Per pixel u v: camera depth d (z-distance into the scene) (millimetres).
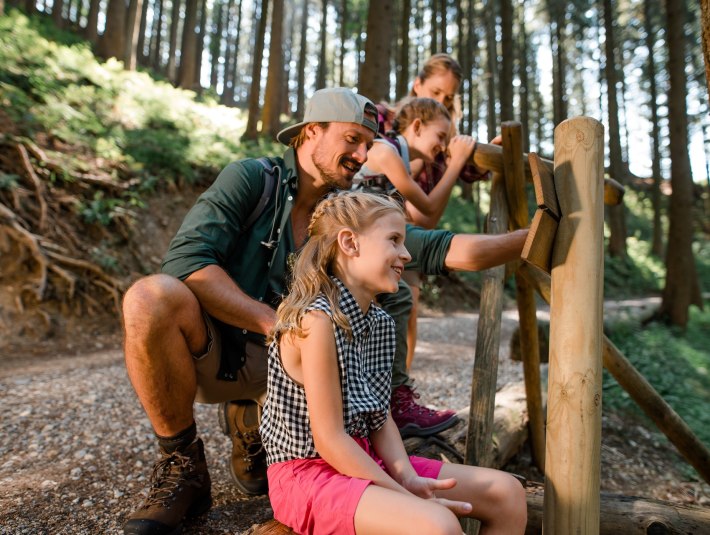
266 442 1446
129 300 1604
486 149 2463
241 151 11117
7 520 1919
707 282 20188
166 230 8086
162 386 1675
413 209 2605
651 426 4145
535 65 30703
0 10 10602
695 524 1708
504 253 1792
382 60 9062
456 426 2434
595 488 1339
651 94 21641
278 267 1915
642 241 22578
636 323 8141
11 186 6516
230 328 1861
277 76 15070
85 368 4766
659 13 21906
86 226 7035
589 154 1396
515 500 1350
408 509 1161
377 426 1479
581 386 1344
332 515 1233
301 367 1400
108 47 14086
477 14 22094
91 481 2297
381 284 1452
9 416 3123
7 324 5719
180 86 19766
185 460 1799
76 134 8000
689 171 10930
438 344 7066
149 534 1662
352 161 1917
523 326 2809
